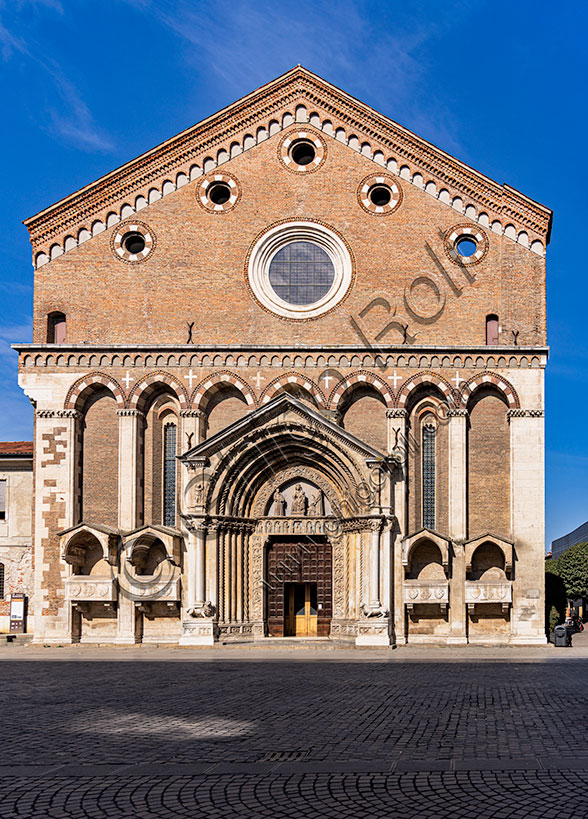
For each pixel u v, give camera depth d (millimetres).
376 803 12875
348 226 45188
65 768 15359
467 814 12227
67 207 45750
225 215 45500
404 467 43219
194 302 44969
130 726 19484
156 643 42906
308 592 44562
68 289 45312
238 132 46062
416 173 45375
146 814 12492
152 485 44250
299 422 42594
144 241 45719
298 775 14594
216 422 44688
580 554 83875
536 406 43031
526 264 44406
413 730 18531
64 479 43594
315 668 32656
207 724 19641
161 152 45844
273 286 45219
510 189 44500
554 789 13438
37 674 31078
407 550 42156
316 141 45875
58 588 43094
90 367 44344
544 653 39156
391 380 43656
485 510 43094
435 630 42438
